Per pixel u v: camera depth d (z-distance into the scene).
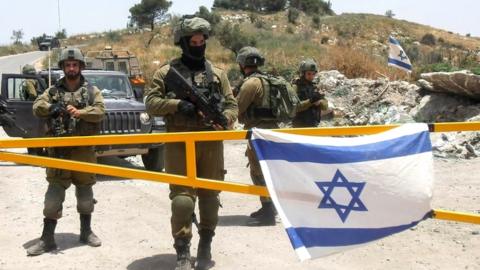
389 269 4.71
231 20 92.38
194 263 4.82
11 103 10.99
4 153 3.93
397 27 93.50
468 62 18.97
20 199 7.66
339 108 16.16
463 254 5.09
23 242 5.65
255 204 7.39
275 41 55.97
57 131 5.26
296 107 6.27
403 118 14.05
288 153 3.75
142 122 9.71
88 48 57.31
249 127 6.27
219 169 4.61
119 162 11.49
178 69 4.51
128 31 79.31
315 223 3.71
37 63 49.06
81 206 5.46
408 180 3.78
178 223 4.43
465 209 6.68
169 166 4.48
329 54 21.97
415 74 19.05
